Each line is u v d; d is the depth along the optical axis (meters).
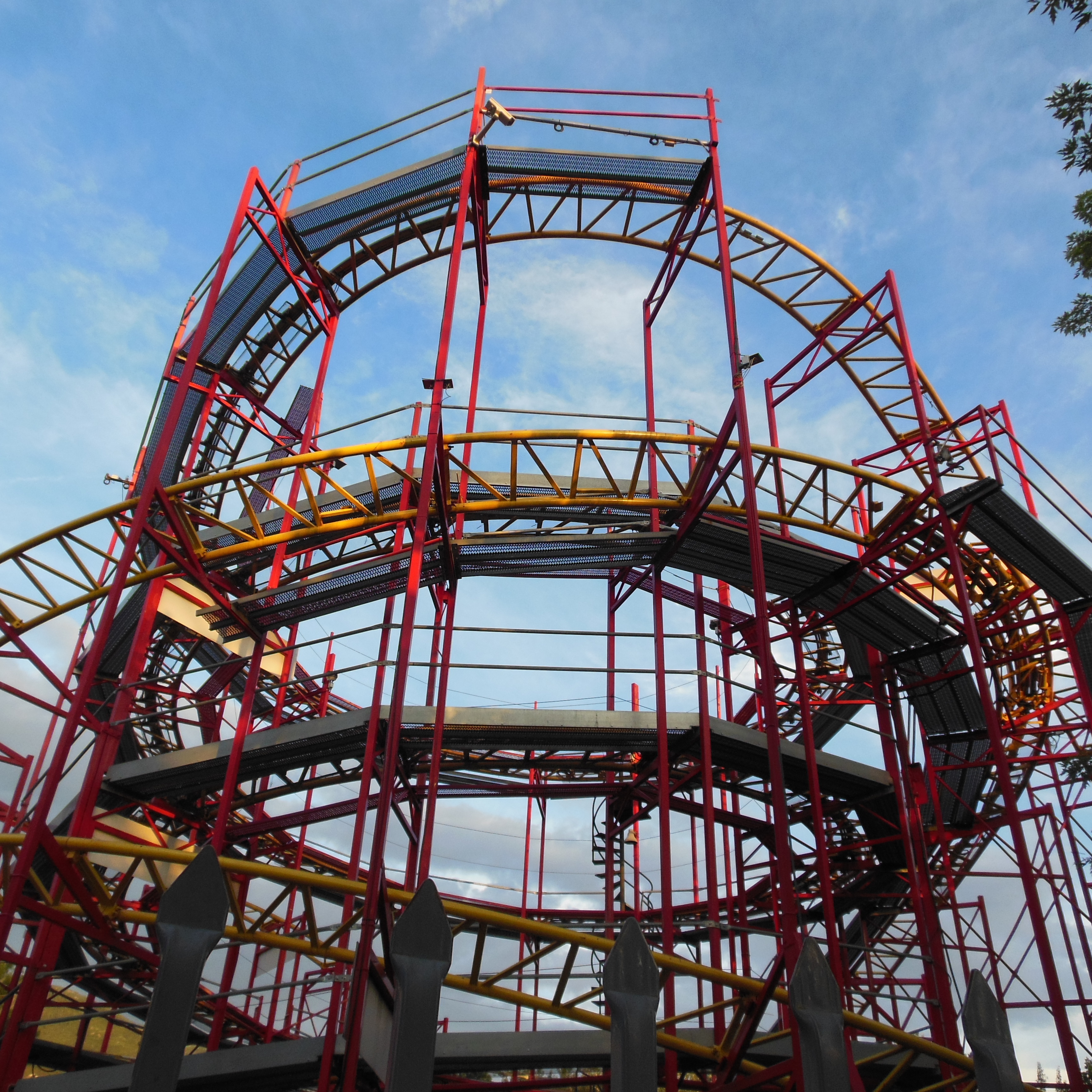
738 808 30.89
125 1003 30.02
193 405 26.94
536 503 21.50
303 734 22.00
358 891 14.30
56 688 21.42
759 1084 11.87
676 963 13.62
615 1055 4.58
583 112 21.52
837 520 22.30
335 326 25.88
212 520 20.53
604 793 26.72
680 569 23.58
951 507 21.00
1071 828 25.00
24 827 24.62
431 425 16.03
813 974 5.09
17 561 21.95
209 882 4.67
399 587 22.30
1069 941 25.03
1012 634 25.20
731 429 18.08
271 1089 17.55
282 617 21.64
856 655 27.97
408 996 4.55
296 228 24.31
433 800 17.64
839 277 26.31
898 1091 22.08
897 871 27.39
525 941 34.41
